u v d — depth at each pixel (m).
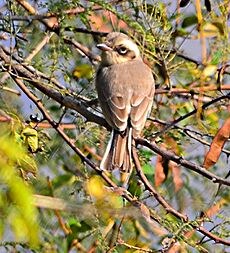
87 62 12.60
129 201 9.65
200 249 9.38
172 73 12.07
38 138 10.37
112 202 9.41
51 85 9.87
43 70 11.01
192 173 11.97
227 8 11.66
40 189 10.12
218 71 12.24
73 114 11.85
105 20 12.62
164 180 11.39
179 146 12.30
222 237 9.85
